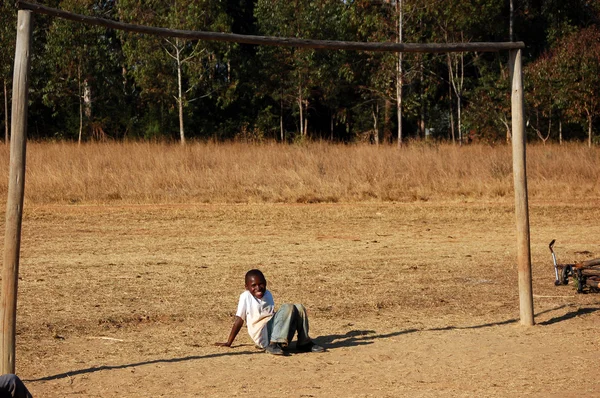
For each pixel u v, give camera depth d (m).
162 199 29.22
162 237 22.19
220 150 36.84
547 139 60.66
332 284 16.09
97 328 12.41
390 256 19.56
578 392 9.23
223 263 18.39
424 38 60.31
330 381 9.70
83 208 27.11
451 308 14.11
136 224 24.38
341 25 60.47
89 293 14.90
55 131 63.50
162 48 58.69
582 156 36.44
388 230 23.92
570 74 53.75
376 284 16.14
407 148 38.81
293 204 28.98
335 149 37.75
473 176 33.62
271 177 32.16
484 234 23.33
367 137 61.81
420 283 16.31
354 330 12.48
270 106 66.12
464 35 62.22
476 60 66.62
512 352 11.09
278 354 10.94
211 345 11.50
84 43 57.56
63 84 58.62
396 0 54.06
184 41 57.09
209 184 30.97
